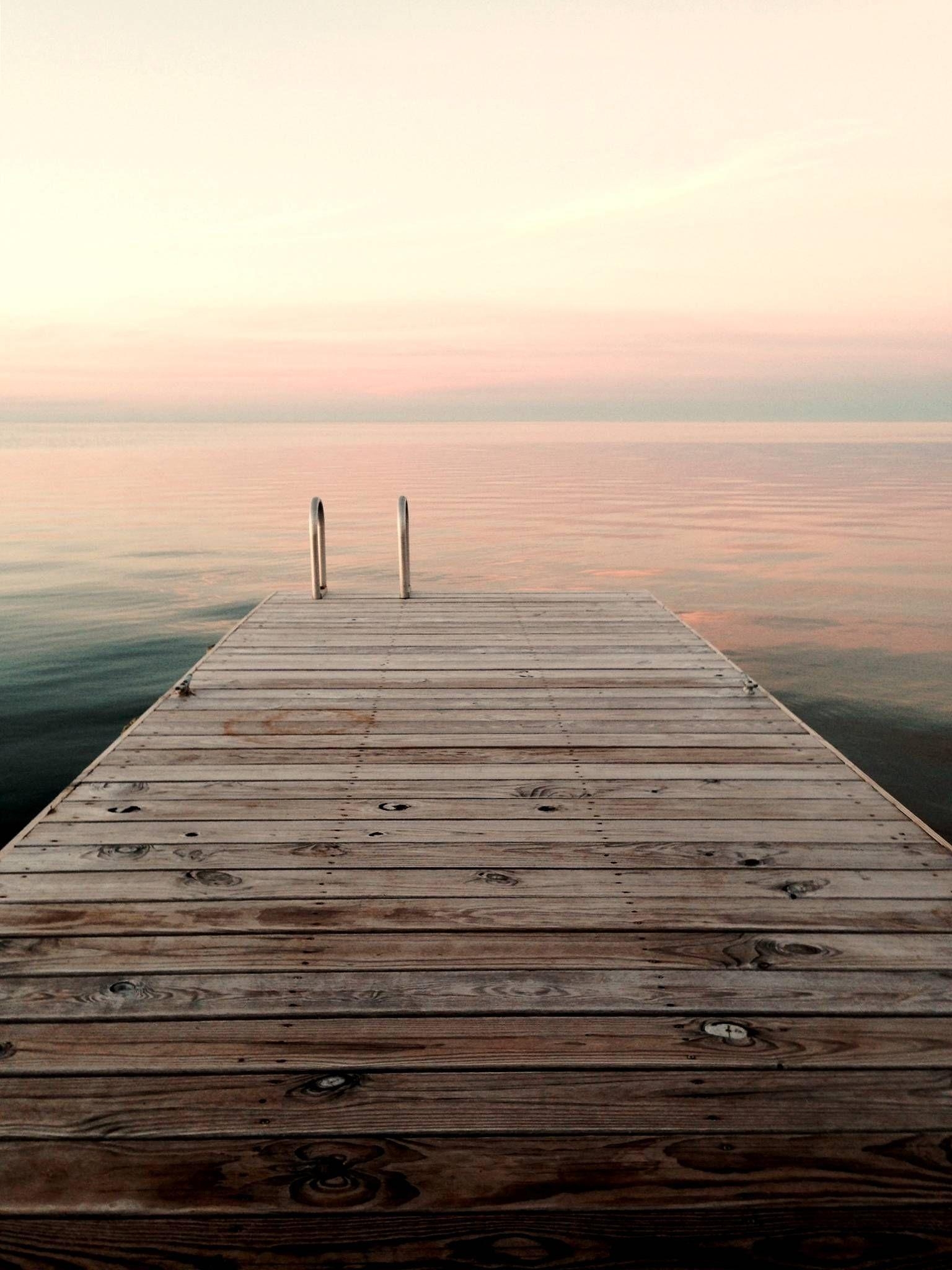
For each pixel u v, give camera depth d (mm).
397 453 86750
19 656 9688
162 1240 1519
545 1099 1823
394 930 2434
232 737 3986
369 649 5582
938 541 20656
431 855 2873
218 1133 1732
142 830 3029
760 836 3014
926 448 97375
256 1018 2062
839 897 2617
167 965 2262
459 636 5910
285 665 5191
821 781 3494
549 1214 1571
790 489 40906
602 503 33031
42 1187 1614
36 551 18500
